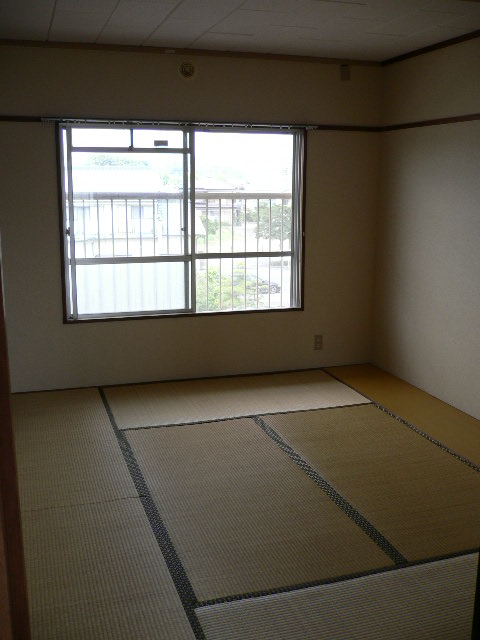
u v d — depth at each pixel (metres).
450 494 3.29
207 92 4.79
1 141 4.43
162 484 3.38
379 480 3.44
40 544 2.82
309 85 5.01
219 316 5.11
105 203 4.76
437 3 3.51
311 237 5.24
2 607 1.71
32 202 4.56
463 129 4.28
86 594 2.49
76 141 4.62
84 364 4.86
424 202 4.73
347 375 5.26
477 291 4.25
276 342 5.30
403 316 5.09
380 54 4.86
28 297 4.66
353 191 5.28
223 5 3.55
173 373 5.09
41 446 3.82
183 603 2.45
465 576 2.61
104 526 2.97
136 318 4.91
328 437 3.99
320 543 2.85
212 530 2.95
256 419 4.27
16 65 4.38
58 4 3.49
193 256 5.02
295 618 2.37
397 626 2.32
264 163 5.08
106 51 4.52
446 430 4.12
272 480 3.43
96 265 4.82
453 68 4.34
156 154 4.80
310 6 3.57
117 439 3.93
